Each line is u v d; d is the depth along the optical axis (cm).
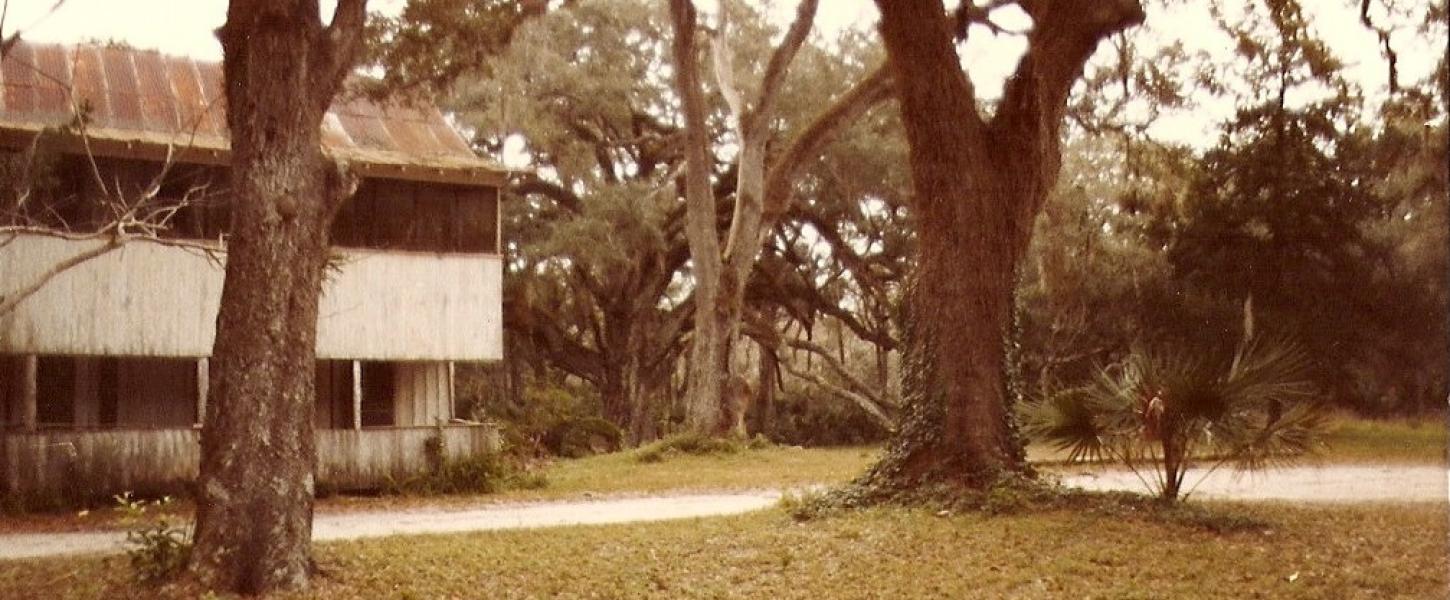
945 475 1556
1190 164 2836
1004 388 1593
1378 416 3634
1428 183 3231
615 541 1438
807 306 5509
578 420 3903
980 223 1602
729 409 3719
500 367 4822
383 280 2544
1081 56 1656
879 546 1280
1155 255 3956
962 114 1600
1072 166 4228
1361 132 3431
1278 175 3578
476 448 2559
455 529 1698
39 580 1229
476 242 2669
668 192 4491
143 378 2466
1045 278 4047
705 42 4431
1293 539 1256
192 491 2311
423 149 2662
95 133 2308
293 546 1146
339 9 1205
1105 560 1150
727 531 1480
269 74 1159
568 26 4491
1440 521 1366
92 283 2302
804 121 4534
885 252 4953
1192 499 1706
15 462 2166
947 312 1592
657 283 4862
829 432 5319
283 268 1152
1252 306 3762
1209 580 1057
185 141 2369
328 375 2603
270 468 1138
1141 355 1396
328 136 2591
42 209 2269
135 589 1127
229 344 1145
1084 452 1425
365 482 2452
